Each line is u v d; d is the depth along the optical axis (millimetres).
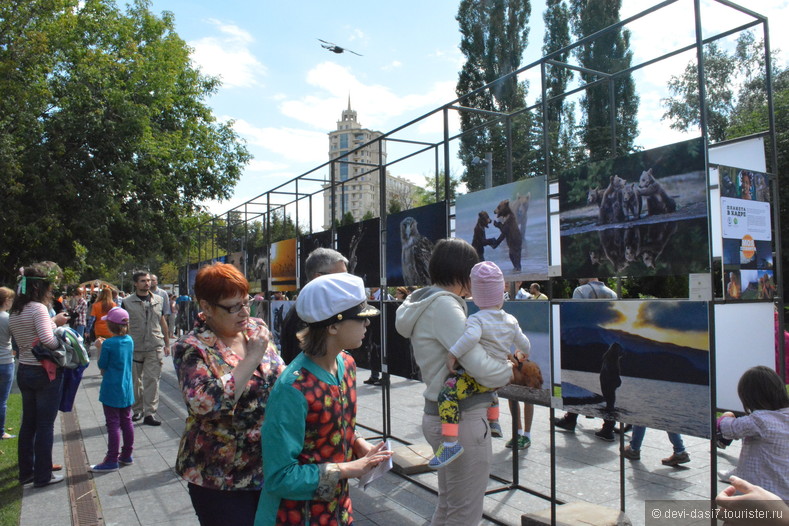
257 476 2275
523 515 3615
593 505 3715
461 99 4719
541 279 3756
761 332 3506
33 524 3885
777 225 3293
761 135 3713
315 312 1827
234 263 11555
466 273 2811
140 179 18062
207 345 2328
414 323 2805
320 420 1812
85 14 20047
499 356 2604
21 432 4781
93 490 4578
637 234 2926
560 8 23797
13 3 16062
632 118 20812
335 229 7012
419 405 7754
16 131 16609
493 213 4250
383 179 6012
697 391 2627
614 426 5977
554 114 22469
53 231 16531
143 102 19281
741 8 2973
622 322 3023
